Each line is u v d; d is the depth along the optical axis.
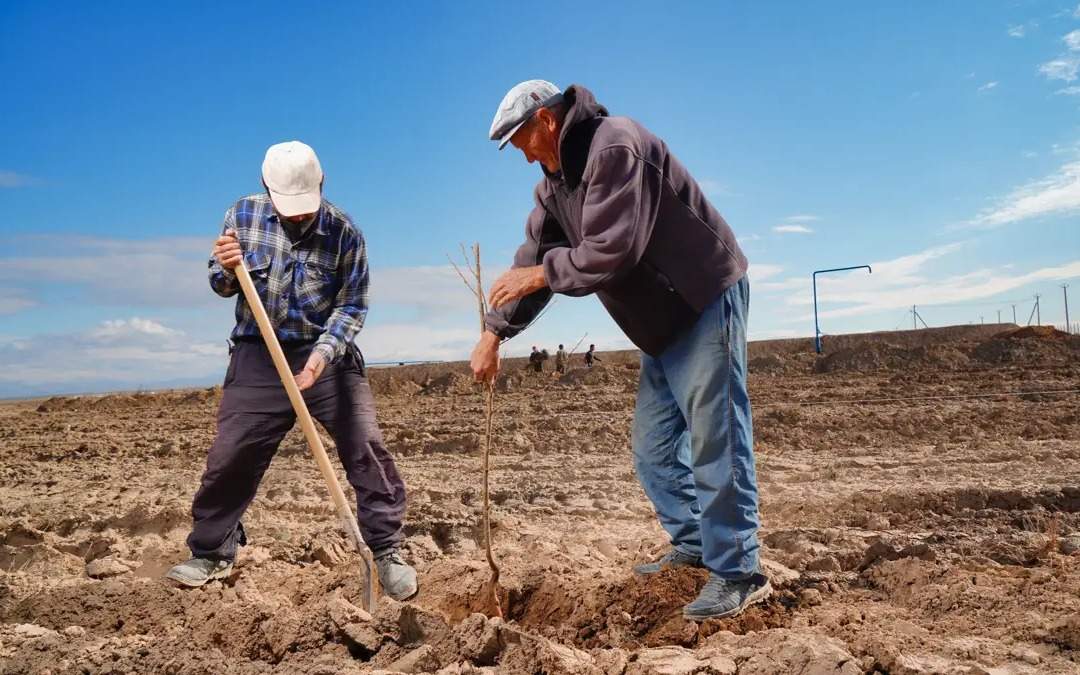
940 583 3.63
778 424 11.45
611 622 3.48
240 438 3.86
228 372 3.95
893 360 24.58
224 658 2.81
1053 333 25.14
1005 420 10.58
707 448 3.37
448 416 15.80
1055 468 7.10
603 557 4.67
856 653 2.77
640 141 3.12
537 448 10.45
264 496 7.30
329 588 4.03
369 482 3.95
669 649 2.92
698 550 3.81
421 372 30.81
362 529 3.96
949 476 6.96
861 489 6.43
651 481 3.85
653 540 4.86
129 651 2.82
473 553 4.93
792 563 4.31
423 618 2.96
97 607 3.54
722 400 3.34
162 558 4.74
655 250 3.27
